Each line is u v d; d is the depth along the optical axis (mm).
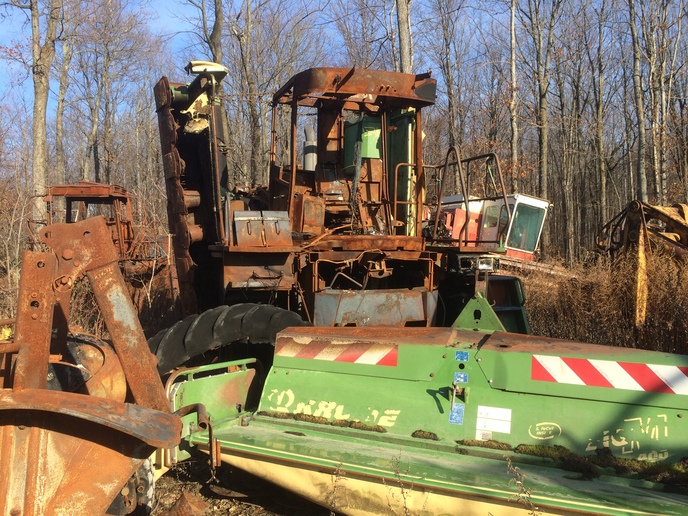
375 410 4082
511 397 3852
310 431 4145
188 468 4641
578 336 8172
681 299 7336
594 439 3600
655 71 23703
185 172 7441
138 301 10062
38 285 2814
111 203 13445
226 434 4078
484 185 18594
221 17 15945
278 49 20469
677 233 8531
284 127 15266
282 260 5789
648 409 3568
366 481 3463
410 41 17359
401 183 7297
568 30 26875
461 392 3939
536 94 25422
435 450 3795
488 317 4750
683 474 3342
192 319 5059
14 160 14945
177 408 4113
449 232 10828
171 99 6969
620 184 35531
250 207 8062
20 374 2742
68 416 2789
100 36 28453
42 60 15523
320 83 6324
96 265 3078
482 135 26109
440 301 6953
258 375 4848
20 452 2721
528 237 16297
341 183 7062
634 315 7613
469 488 3225
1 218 10406
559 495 3162
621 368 3689
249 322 5000
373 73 6484
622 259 8180
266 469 3773
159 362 4820
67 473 2766
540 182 22156
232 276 5668
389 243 6391
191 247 7188
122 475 2834
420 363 4109
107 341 4379
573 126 28375
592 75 28453
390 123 7422
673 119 21781
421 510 3328
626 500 3129
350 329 4625
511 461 3627
